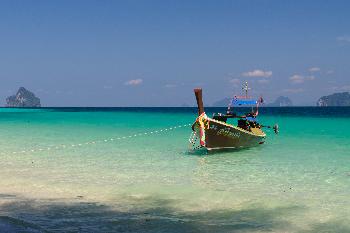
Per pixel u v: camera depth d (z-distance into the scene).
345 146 23.22
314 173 14.83
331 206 10.34
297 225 8.80
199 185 12.78
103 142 25.80
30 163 17.25
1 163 17.23
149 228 8.51
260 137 23.59
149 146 23.53
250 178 13.95
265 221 9.08
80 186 12.61
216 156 19.39
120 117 72.81
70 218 9.16
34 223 8.72
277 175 14.46
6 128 39.75
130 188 12.34
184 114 93.75
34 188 12.30
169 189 12.20
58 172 15.10
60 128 40.00
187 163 17.25
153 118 67.62
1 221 8.62
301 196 11.34
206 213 9.66
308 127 41.06
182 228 8.52
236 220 9.12
